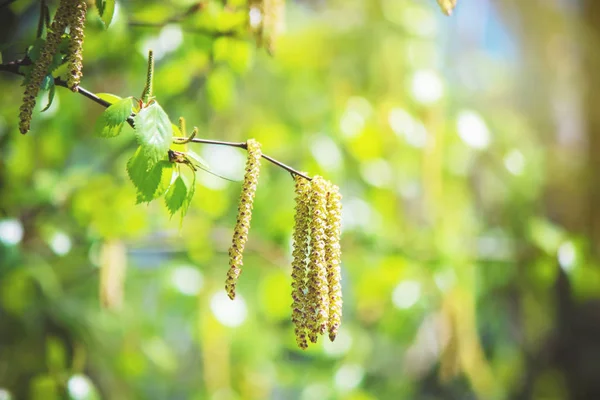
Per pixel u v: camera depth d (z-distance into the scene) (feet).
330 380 3.23
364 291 3.28
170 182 1.69
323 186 1.63
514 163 3.48
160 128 1.64
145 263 3.57
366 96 3.69
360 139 3.21
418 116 3.32
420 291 3.25
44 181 2.74
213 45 2.36
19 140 2.72
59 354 2.64
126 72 2.74
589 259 3.59
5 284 2.87
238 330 3.14
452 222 3.49
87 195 2.78
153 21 2.49
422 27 3.65
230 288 1.61
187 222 3.04
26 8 2.50
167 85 2.65
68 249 2.67
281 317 3.04
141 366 3.25
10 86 2.86
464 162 3.63
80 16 1.64
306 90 3.79
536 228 3.31
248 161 1.64
